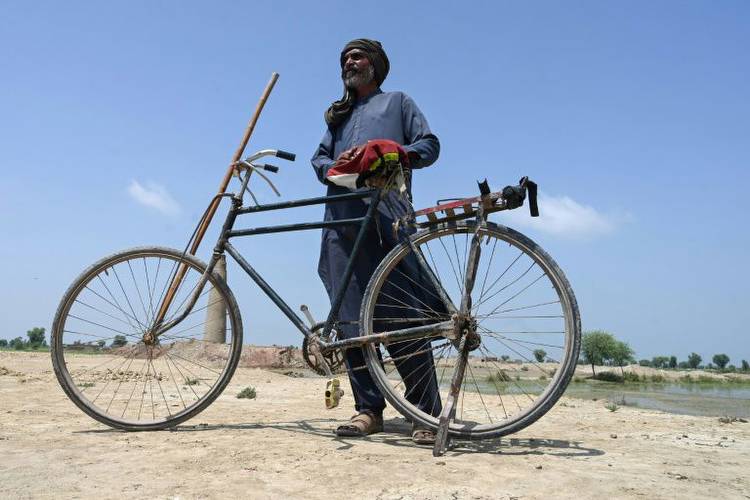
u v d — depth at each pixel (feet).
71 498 6.01
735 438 10.59
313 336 10.11
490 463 7.72
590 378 69.15
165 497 6.09
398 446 9.02
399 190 9.62
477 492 6.33
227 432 10.27
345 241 10.50
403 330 9.41
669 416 14.58
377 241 10.28
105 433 10.03
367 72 11.26
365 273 10.29
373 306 9.92
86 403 10.55
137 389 17.43
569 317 8.77
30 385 18.19
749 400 31.17
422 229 9.85
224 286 11.00
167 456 8.02
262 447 8.68
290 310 10.41
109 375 20.79
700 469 7.64
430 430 9.23
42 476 6.87
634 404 26.55
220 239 10.89
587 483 6.73
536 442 9.64
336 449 8.60
